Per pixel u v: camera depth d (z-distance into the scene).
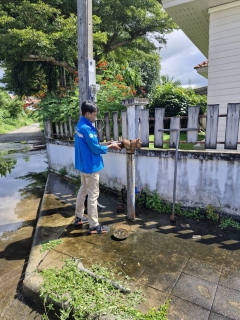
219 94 4.46
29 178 5.68
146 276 1.83
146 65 14.19
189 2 4.08
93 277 1.81
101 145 2.58
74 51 6.57
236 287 1.68
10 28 5.94
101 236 2.49
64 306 1.58
